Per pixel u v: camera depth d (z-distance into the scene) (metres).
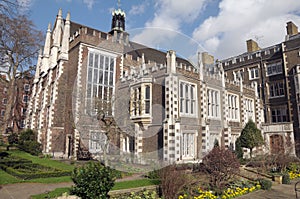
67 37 21.30
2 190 8.76
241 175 12.34
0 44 22.06
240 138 17.44
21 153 18.75
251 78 28.06
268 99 26.19
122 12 30.66
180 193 8.12
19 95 40.34
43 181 10.09
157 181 8.69
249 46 31.44
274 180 12.37
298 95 22.84
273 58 26.23
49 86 22.23
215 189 9.03
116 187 7.82
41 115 21.34
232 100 21.45
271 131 23.45
